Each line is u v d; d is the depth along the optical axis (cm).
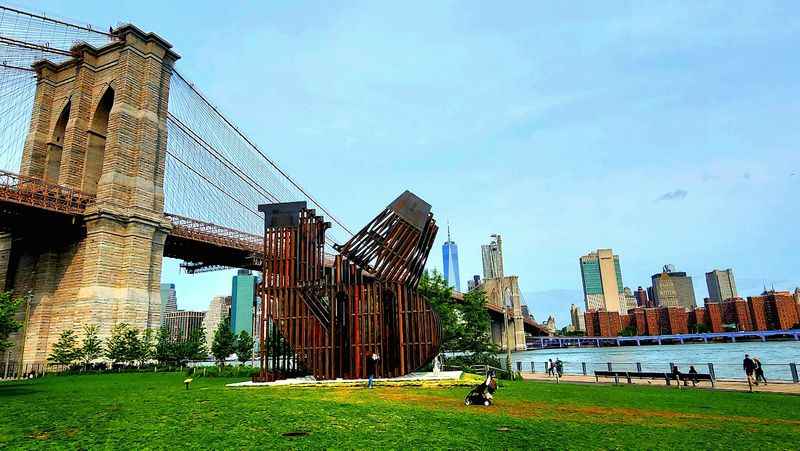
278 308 3189
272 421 1505
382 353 3041
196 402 1972
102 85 6288
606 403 2059
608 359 11144
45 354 5488
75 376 4341
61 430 1386
